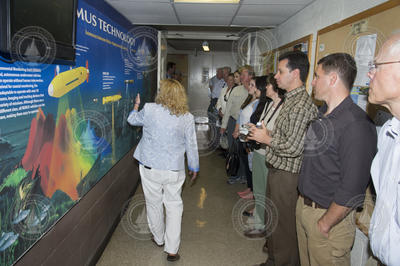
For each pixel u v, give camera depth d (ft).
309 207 4.70
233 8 8.95
